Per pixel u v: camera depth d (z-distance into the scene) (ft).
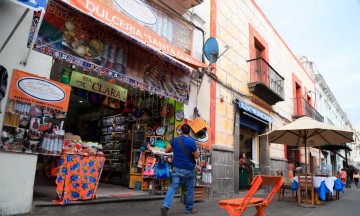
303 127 26.18
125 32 17.37
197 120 25.52
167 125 25.35
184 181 17.25
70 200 16.02
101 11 16.71
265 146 40.98
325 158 82.38
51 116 15.57
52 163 17.24
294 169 48.93
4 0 14.29
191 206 18.03
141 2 22.21
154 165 22.31
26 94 14.69
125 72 20.27
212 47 28.17
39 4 11.64
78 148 16.96
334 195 38.22
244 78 37.11
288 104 53.47
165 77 23.67
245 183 37.14
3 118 13.74
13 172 13.91
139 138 26.45
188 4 25.66
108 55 19.27
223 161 29.99
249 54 39.34
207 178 25.36
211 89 29.78
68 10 17.06
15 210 13.76
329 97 102.58
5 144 13.65
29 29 15.28
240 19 38.19
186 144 17.34
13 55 14.48
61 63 19.38
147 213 17.24
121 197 19.33
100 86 21.75
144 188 24.03
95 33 18.62
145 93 26.45
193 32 27.78
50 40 16.05
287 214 19.74
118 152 29.60
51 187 22.21
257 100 39.83
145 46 19.94
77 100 32.37
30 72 15.12
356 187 71.05
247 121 37.17
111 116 31.22
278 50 50.98
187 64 24.04
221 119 30.86
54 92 15.87
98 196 19.16
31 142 14.60
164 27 24.21
